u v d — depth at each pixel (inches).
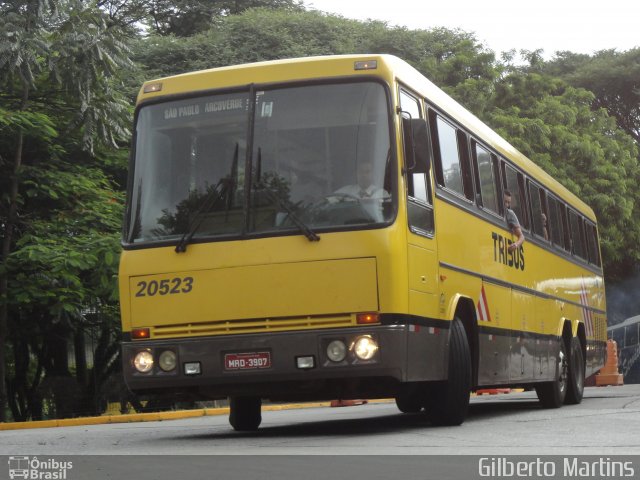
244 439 446.6
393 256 401.7
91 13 836.0
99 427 676.7
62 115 914.1
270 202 414.0
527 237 623.8
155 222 426.6
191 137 430.0
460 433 424.5
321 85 421.1
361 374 399.9
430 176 448.5
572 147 1637.6
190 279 417.1
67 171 938.1
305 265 405.7
